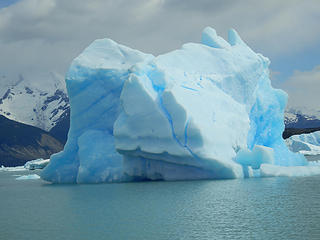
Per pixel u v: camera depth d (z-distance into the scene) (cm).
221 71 3266
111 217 1667
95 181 3031
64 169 3234
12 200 2347
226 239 1300
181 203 1906
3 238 1411
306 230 1366
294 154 3528
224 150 2794
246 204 1828
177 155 2678
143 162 2900
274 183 2480
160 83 2866
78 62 3266
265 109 3572
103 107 3195
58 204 2078
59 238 1378
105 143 3122
